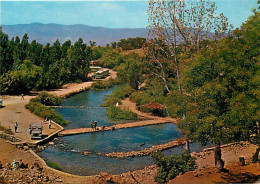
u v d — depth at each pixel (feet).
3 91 260.01
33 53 358.02
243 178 81.30
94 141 140.97
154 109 209.67
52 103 238.48
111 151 125.70
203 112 79.97
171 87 182.50
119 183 88.69
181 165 89.56
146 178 92.27
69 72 384.88
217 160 89.10
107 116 203.72
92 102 260.62
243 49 74.79
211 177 82.99
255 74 73.51
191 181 79.56
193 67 83.87
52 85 313.53
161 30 111.45
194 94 82.89
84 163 109.60
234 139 77.71
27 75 276.82
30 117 181.16
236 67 74.38
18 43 379.55
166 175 88.84
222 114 77.66
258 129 79.41
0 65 289.33
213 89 77.36
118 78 403.34
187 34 107.65
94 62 580.30
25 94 270.87
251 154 116.78
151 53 120.47
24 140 130.11
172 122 185.68
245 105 71.92
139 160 114.42
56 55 407.64
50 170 97.35
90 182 88.58
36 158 109.91
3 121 164.76
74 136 149.28
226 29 98.53
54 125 165.17
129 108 227.40
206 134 78.48
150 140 145.18
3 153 109.81
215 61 80.18
